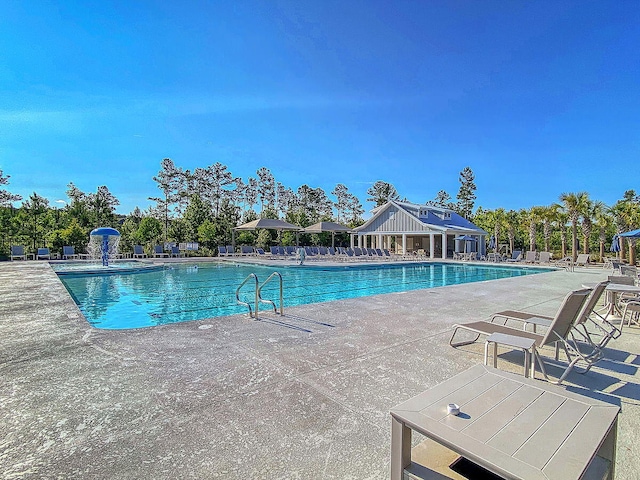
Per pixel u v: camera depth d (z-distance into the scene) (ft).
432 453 6.29
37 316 18.29
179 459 6.74
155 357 12.21
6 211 80.64
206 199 141.28
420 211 96.63
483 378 6.92
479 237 100.58
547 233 90.27
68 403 8.89
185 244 85.35
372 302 22.80
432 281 48.78
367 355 12.60
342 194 188.75
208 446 7.16
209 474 6.33
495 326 13.24
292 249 82.38
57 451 6.93
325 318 18.22
